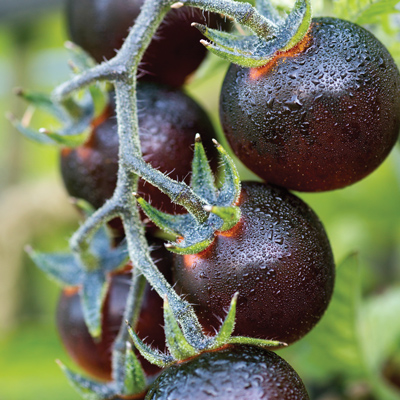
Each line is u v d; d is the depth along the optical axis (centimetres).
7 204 49
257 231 26
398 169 35
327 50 26
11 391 39
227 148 40
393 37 29
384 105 26
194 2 26
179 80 29
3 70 54
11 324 47
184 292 26
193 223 26
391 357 37
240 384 25
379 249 46
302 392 25
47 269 29
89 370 29
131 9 28
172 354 25
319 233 26
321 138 26
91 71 27
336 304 34
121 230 29
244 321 26
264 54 26
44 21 49
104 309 29
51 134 28
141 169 26
